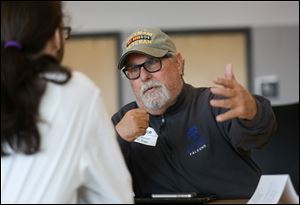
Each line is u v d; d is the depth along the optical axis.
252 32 8.55
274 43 8.54
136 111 2.86
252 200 2.21
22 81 1.68
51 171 1.73
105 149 1.83
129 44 2.94
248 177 2.84
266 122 2.47
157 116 2.97
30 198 1.72
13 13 1.74
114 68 8.66
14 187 1.73
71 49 8.68
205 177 2.83
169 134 2.91
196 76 8.58
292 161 3.81
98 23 8.57
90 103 1.82
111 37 8.59
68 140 1.75
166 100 2.91
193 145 2.87
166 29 8.54
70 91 1.79
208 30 8.55
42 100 1.75
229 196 2.77
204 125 2.87
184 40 8.57
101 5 8.54
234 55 8.57
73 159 1.75
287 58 8.55
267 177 2.29
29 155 1.73
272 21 8.53
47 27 1.78
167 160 2.89
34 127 1.70
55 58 1.83
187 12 8.53
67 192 1.73
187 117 2.94
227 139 2.82
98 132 1.82
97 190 1.81
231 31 8.55
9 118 1.67
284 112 3.88
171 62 2.96
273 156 3.83
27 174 1.73
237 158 2.85
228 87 2.24
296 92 8.54
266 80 8.56
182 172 2.86
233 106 2.25
